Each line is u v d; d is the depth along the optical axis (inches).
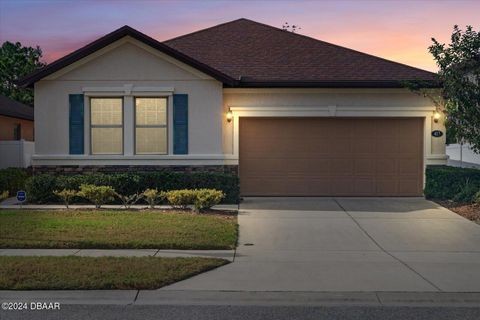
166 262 363.6
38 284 312.0
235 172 689.0
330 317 273.3
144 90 669.9
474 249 430.0
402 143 701.3
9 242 420.5
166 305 292.8
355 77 690.8
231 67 720.3
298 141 701.9
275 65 727.1
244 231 493.0
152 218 518.3
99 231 458.0
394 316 275.1
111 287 312.7
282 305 295.0
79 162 675.4
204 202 562.3
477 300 303.0
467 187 631.8
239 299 303.1
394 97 694.5
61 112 675.4
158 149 683.4
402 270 362.3
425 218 558.6
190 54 762.2
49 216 528.1
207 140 676.1
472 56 590.6
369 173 701.9
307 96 695.1
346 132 701.3
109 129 681.6
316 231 496.1
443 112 639.1
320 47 781.9
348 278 341.7
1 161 954.1
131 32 656.4
